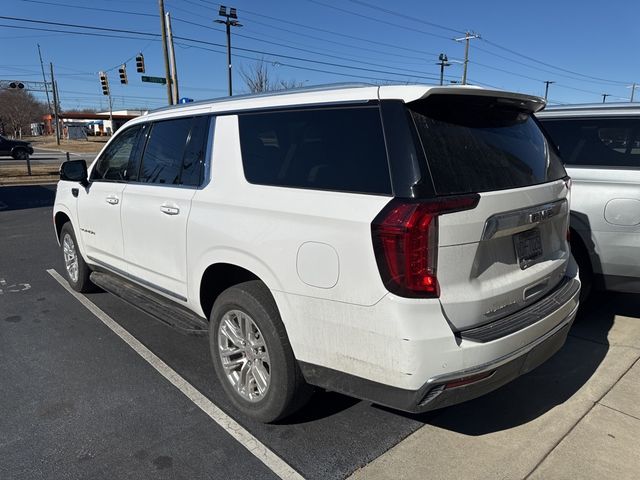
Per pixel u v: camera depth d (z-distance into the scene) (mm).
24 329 4605
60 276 6379
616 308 4984
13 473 2666
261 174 2965
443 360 2293
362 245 2359
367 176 2459
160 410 3262
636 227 4008
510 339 2465
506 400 3381
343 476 2652
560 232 3174
